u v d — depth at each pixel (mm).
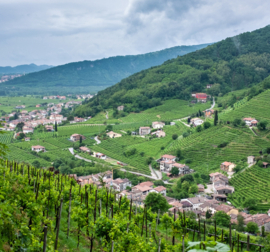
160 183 121375
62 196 40625
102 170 134500
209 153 144375
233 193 106875
